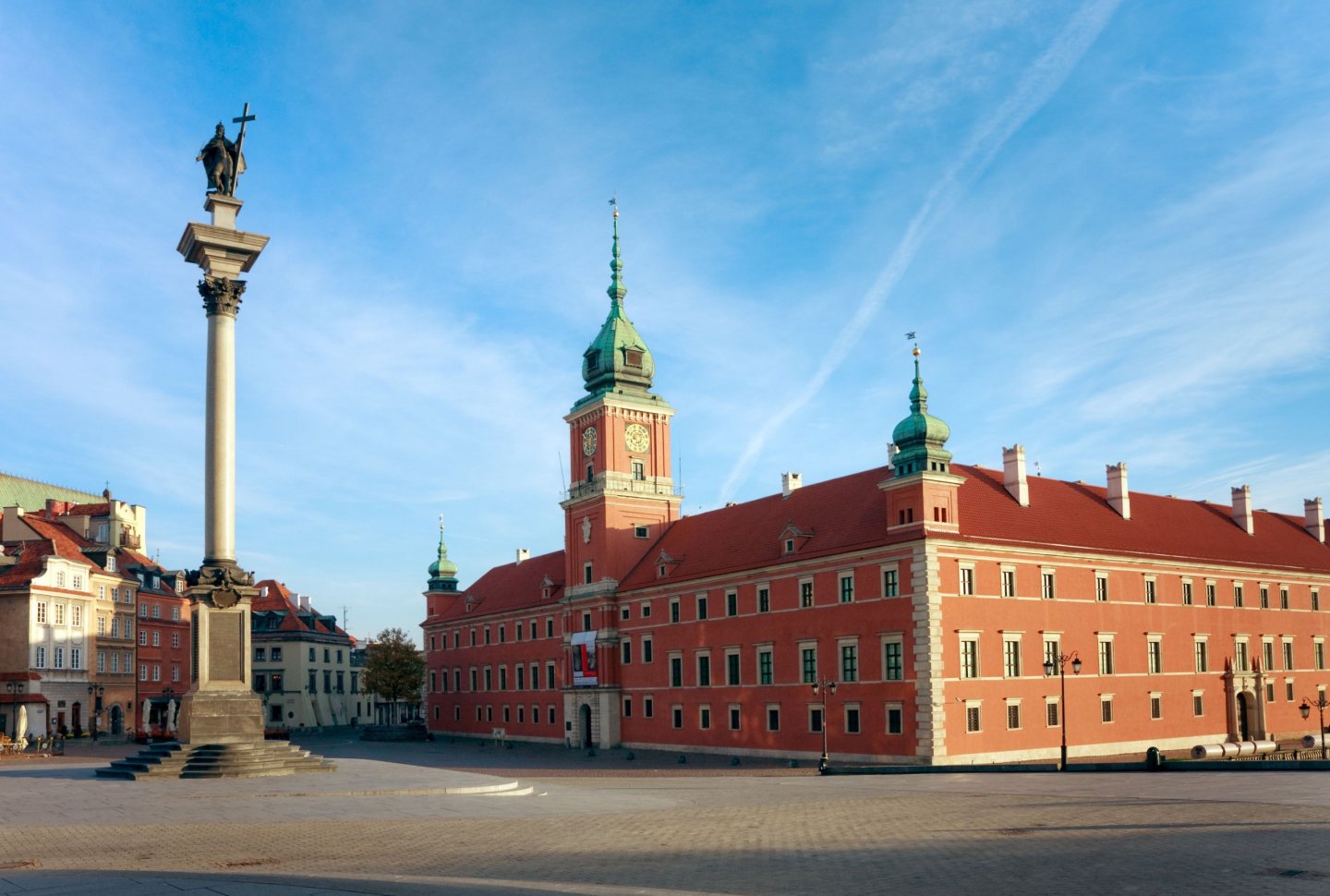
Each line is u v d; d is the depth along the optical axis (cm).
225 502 5109
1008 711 7719
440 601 15438
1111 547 8675
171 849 2748
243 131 5469
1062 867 2198
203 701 4981
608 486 10994
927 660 7362
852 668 8031
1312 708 10112
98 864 2516
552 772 7388
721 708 9288
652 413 11444
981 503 8312
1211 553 9544
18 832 3050
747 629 9056
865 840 2745
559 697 11875
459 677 14350
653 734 10150
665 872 2278
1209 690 9162
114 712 12150
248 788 4322
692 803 3969
